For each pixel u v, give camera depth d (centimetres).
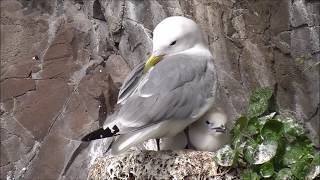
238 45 745
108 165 613
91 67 877
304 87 714
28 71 896
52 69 893
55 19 918
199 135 621
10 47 907
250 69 741
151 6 814
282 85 725
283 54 721
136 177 600
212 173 586
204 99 604
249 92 742
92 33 895
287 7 715
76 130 846
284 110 719
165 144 647
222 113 628
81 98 859
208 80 613
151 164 597
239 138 586
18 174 852
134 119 577
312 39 708
